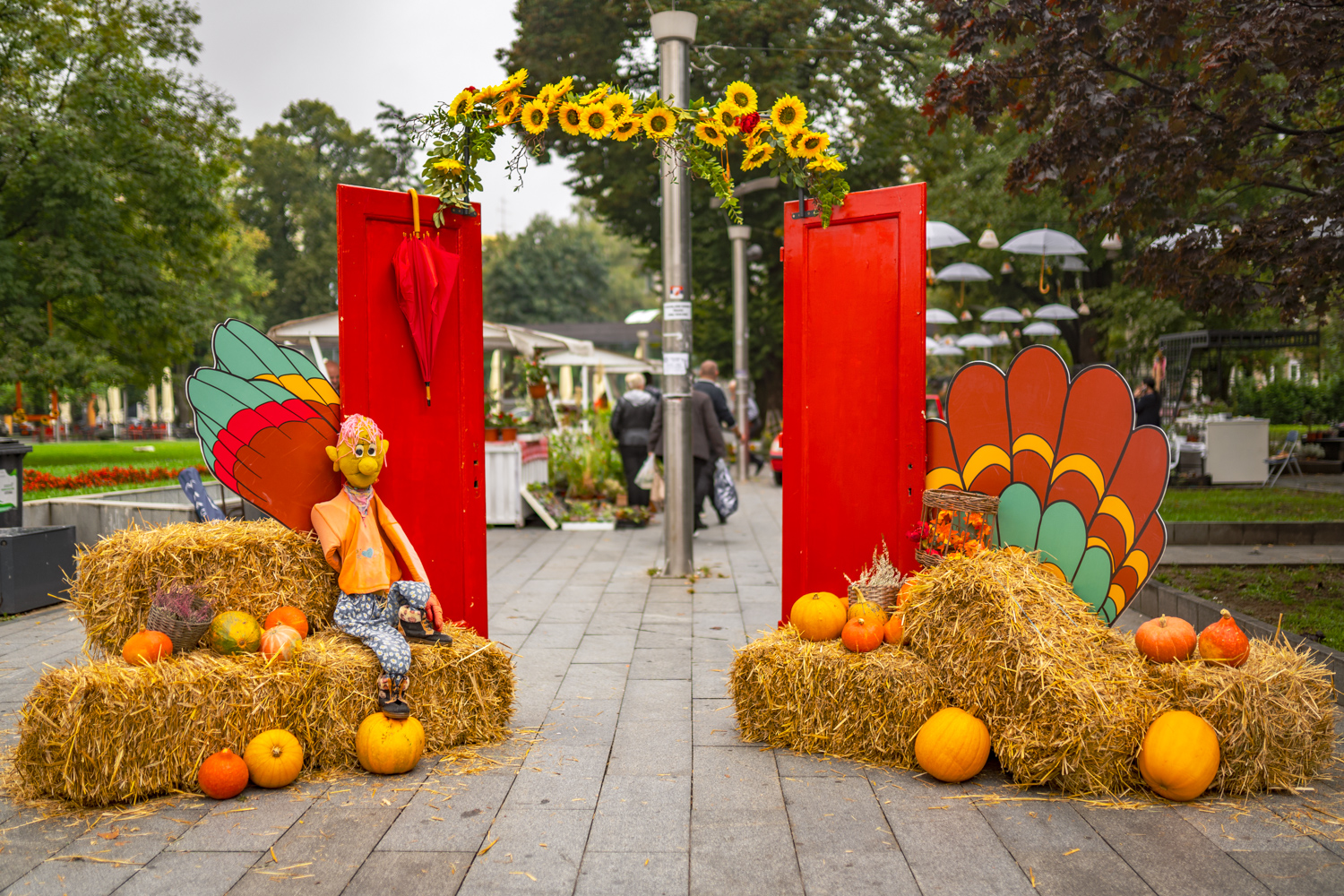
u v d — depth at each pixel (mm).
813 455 5270
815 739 4215
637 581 8711
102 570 4078
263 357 4488
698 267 26562
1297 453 18453
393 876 3086
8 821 3504
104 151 23141
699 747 4332
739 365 20109
